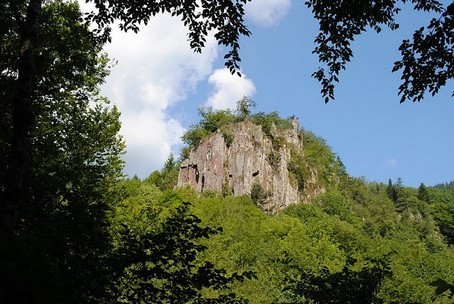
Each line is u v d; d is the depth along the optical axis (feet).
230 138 436.35
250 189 405.39
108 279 22.71
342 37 30.73
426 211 469.98
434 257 169.99
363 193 482.69
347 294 26.78
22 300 16.76
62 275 19.25
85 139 55.52
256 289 76.13
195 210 188.85
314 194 443.73
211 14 32.58
